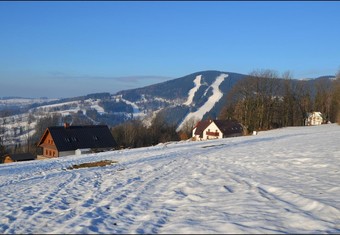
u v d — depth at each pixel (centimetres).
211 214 838
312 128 6166
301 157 1803
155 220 829
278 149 2389
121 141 8406
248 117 7662
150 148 3925
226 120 8781
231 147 3066
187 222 777
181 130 10944
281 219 750
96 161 2692
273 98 8406
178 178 1495
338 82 8056
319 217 752
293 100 8856
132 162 2384
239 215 805
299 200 910
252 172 1495
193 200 1027
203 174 1542
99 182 1561
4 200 1246
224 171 1588
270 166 1622
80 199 1191
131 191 1263
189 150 3077
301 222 722
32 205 1125
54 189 1444
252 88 8194
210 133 8550
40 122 11300
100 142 5844
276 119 8681
